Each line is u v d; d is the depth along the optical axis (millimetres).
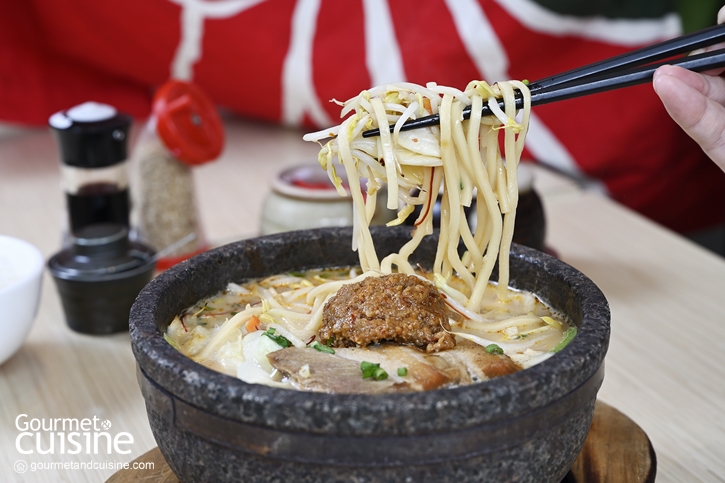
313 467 440
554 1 1021
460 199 560
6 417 640
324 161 558
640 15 1029
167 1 1184
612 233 883
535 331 538
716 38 533
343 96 1157
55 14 1210
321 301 561
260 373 499
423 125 539
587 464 551
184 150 819
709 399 648
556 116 1102
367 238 568
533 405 441
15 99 1214
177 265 554
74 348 716
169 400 465
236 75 1213
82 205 811
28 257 692
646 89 1056
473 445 435
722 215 1162
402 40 1118
